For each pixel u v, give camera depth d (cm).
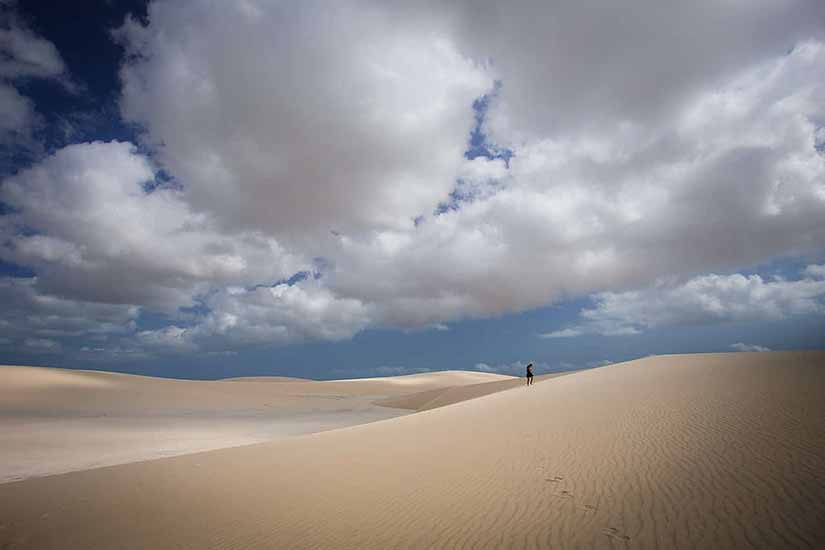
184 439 2570
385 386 9275
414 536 676
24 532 784
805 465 735
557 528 647
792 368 1684
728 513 620
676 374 2028
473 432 1394
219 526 785
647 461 888
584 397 1759
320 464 1169
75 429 2738
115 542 734
